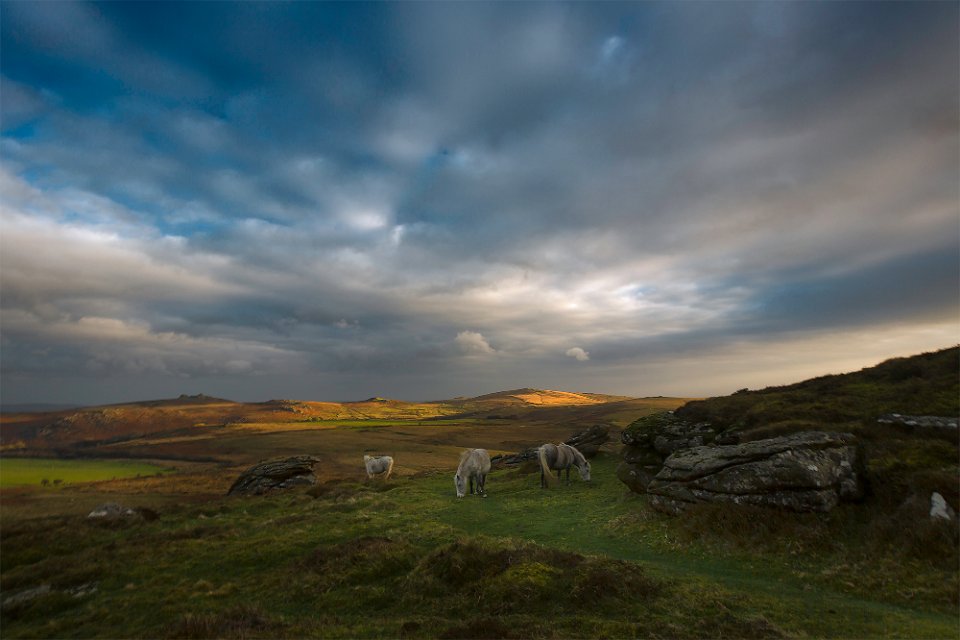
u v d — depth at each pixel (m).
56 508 40.31
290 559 15.38
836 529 14.56
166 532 21.33
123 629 11.01
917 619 10.00
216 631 9.52
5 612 13.30
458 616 9.95
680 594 10.71
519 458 51.62
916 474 15.15
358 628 9.35
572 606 9.93
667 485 18.97
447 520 21.41
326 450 102.75
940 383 22.02
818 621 9.77
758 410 24.50
